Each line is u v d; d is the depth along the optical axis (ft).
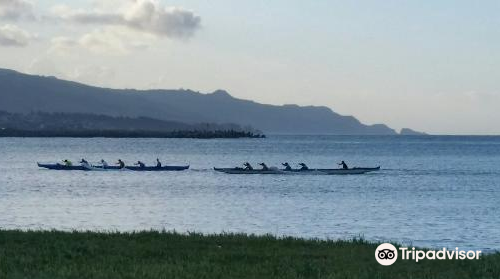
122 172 455.63
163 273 88.58
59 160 627.46
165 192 315.99
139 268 91.66
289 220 211.00
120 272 89.15
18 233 123.85
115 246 111.14
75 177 409.28
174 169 471.62
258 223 202.69
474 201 280.92
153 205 257.34
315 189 337.31
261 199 284.41
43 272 88.63
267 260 100.73
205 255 104.47
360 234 177.47
